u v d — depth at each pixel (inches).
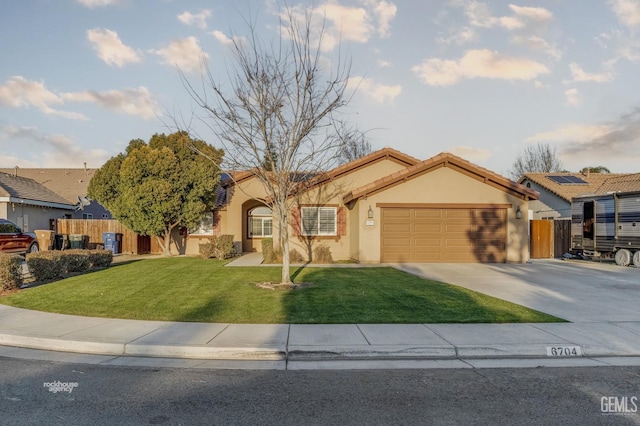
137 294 422.0
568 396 200.2
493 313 344.8
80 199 1219.2
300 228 754.2
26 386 211.5
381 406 188.1
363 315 337.1
